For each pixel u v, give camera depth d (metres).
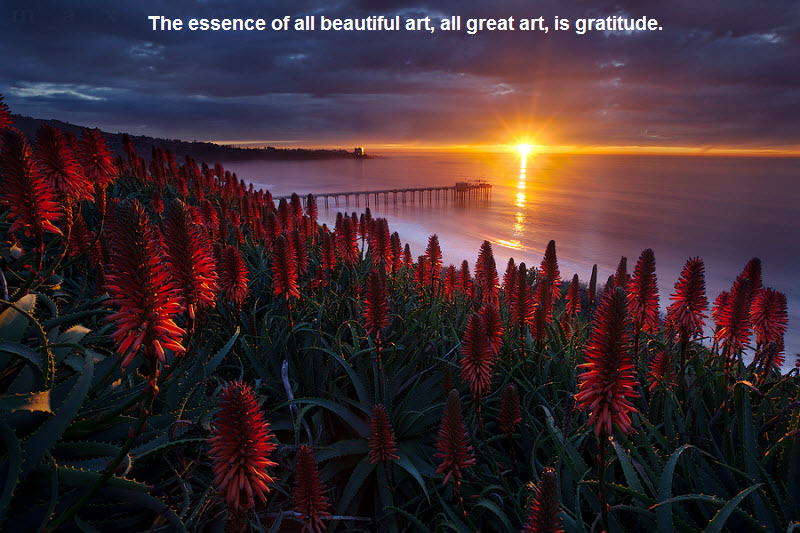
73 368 4.03
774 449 3.81
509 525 3.51
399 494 4.84
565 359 5.61
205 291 3.07
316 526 3.48
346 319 7.44
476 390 4.57
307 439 5.46
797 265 156.75
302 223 11.63
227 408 2.69
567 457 3.93
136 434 2.69
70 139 5.79
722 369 5.12
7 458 2.99
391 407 5.38
